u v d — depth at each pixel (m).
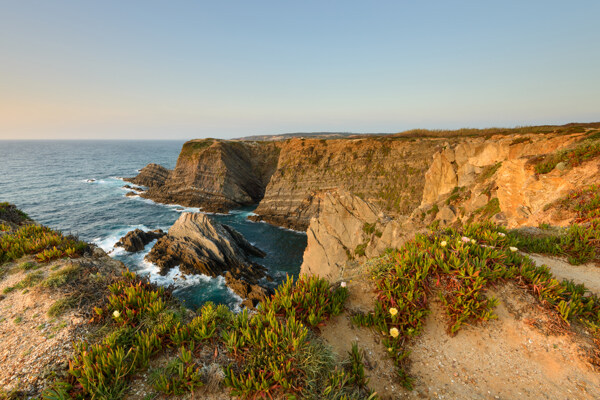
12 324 7.58
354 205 28.56
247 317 6.73
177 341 6.27
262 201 62.72
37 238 12.48
